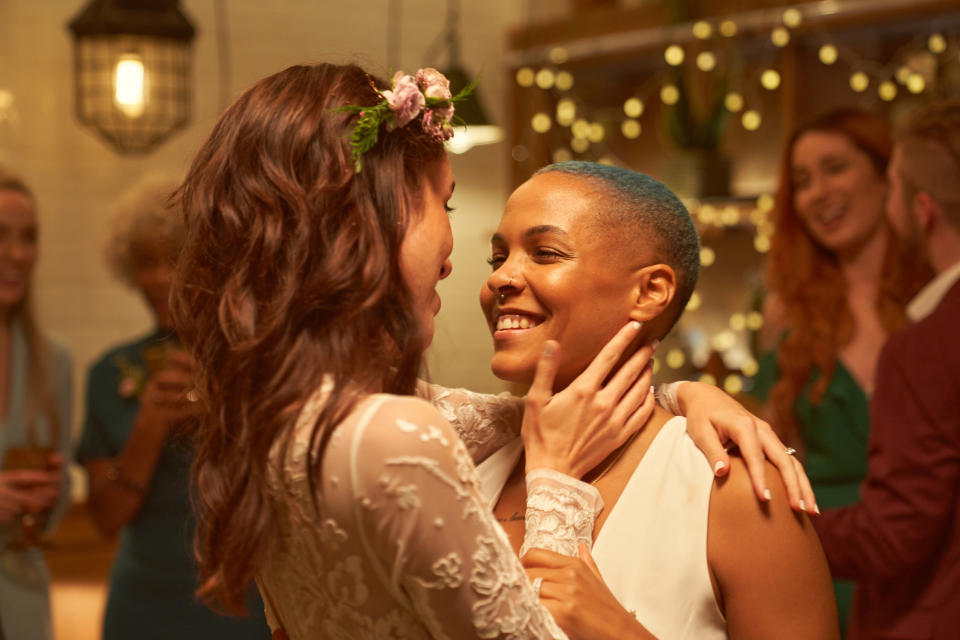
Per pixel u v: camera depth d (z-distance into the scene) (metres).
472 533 1.00
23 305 2.61
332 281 1.03
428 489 0.98
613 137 5.69
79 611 4.41
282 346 1.03
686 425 1.26
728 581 1.16
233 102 1.14
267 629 2.43
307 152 1.07
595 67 5.52
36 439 2.59
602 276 1.22
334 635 1.07
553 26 5.59
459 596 1.00
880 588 1.94
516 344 1.25
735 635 1.17
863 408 2.46
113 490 2.57
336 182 1.06
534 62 5.71
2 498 2.35
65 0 5.05
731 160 4.74
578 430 1.20
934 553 1.85
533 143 5.75
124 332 5.19
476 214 6.05
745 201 4.53
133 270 2.71
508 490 1.35
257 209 1.06
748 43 4.74
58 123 5.04
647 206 1.25
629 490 1.22
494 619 1.00
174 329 1.15
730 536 1.16
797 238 2.64
